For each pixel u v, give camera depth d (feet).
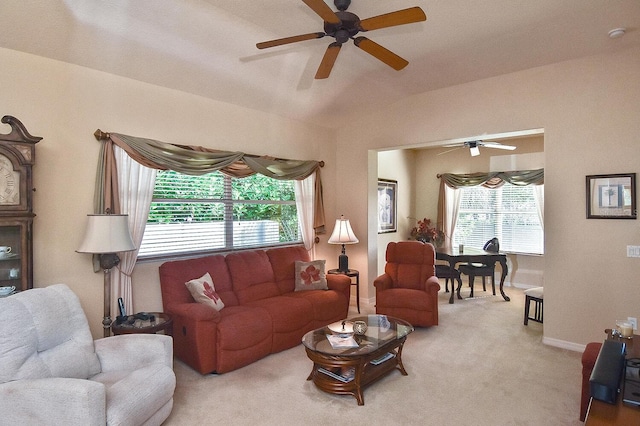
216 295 11.89
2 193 8.55
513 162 22.08
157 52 10.55
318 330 10.43
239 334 10.59
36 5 8.27
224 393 9.34
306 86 14.05
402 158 24.48
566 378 10.09
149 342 8.16
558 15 9.46
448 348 12.27
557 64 12.32
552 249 12.42
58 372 7.00
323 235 18.38
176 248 12.94
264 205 16.11
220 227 14.35
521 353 11.82
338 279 14.70
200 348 10.00
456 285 22.53
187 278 11.87
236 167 14.10
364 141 17.83
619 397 5.26
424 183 25.63
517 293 20.51
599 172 11.55
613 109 11.34
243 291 13.24
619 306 11.27
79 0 8.34
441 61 12.28
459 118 14.58
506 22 9.82
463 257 18.76
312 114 16.60
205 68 11.74
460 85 14.51
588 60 11.75
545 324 12.60
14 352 6.48
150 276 11.99
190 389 9.55
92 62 10.37
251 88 13.46
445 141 15.30
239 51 11.12
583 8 9.15
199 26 9.71
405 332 10.18
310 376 10.02
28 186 8.89
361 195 18.12
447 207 24.34
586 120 11.79
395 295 14.21
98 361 7.89
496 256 18.95
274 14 9.34
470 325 14.70
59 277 9.97
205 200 13.76
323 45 11.23
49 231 9.81
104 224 9.29
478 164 23.35
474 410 8.53
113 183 10.73
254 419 8.20
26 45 9.27
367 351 8.87
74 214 10.25
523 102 13.03
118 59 10.51
